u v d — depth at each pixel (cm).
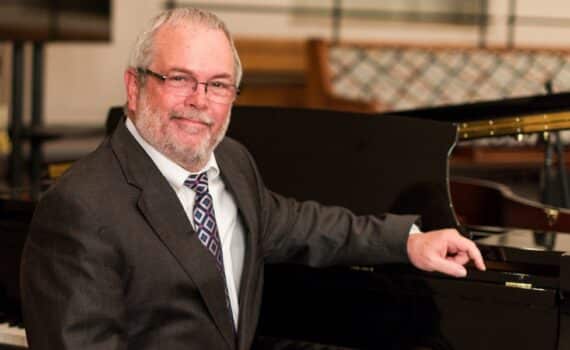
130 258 214
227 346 227
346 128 285
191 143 221
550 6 864
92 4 710
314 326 265
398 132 277
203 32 220
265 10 821
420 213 268
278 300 269
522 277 237
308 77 740
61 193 213
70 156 785
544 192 388
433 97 795
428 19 856
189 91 220
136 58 223
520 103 284
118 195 217
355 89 775
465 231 262
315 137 288
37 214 216
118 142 225
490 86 804
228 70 222
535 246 247
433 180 269
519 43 862
